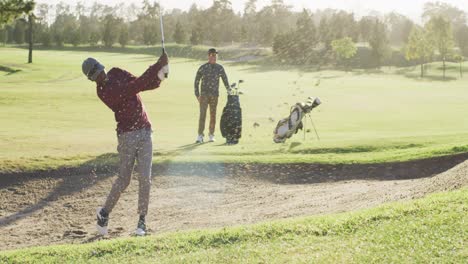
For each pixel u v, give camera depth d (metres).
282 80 60.38
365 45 149.12
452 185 7.16
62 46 145.62
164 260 5.07
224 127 14.18
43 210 8.74
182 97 35.09
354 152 12.12
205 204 8.82
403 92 45.00
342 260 4.71
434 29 111.44
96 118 22.78
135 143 6.71
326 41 129.62
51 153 12.20
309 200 8.58
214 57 14.33
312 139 15.03
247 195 9.30
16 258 5.37
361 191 8.79
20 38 147.62
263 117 24.61
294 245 5.21
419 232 5.20
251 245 5.29
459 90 48.84
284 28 169.00
